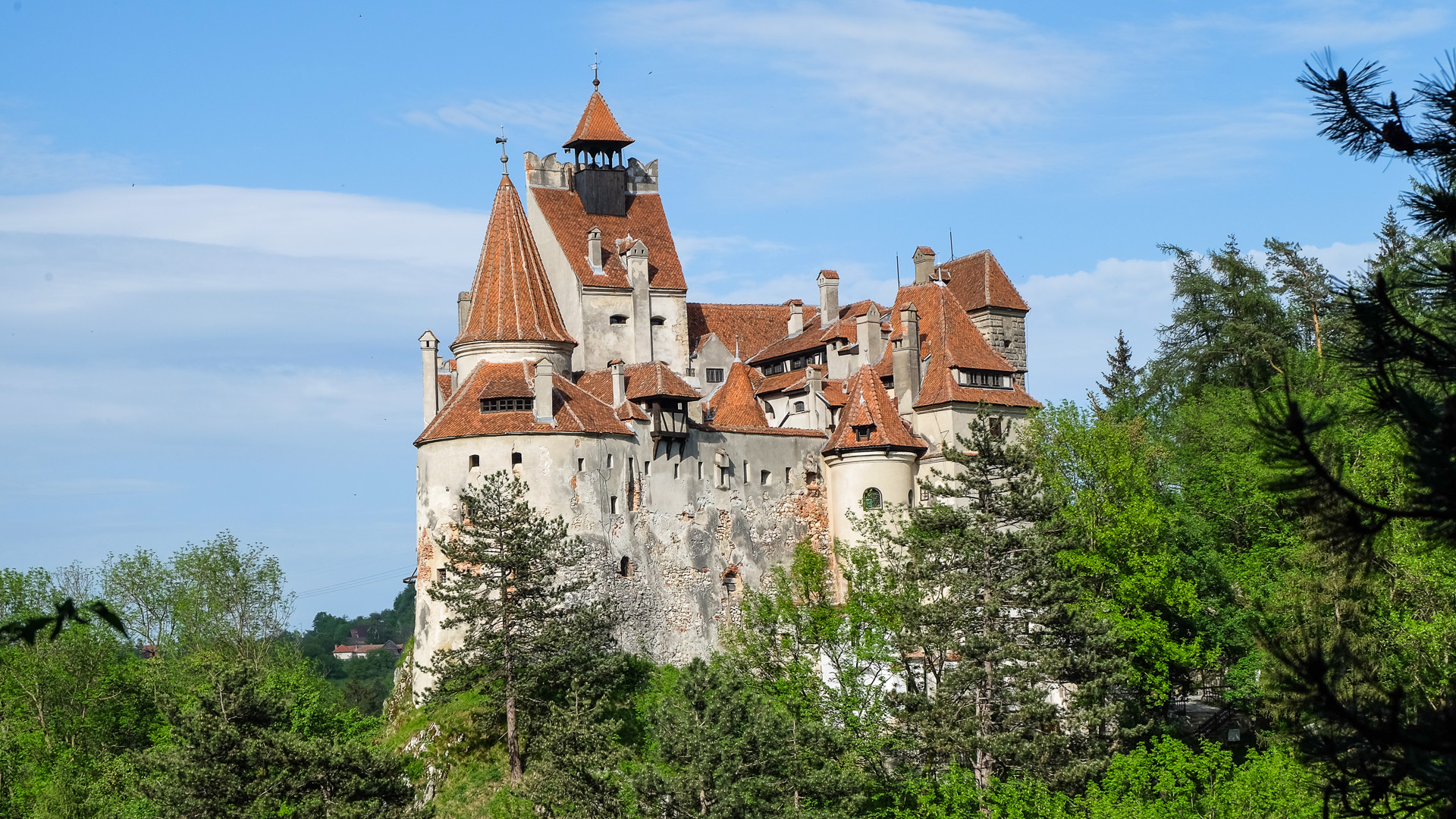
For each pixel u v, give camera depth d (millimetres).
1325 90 17828
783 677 73938
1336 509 16938
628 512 85000
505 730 73938
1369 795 17359
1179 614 72062
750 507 90188
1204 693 77938
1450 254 17469
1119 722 67875
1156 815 54438
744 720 60625
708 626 87125
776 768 58906
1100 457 75688
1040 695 65062
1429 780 16625
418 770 74375
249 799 64125
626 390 88250
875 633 73125
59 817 76688
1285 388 17422
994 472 73125
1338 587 43438
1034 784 59125
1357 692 17766
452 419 83500
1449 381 16734
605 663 74812
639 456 86125
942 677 69375
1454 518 16188
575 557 77312
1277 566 72375
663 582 86000
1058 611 66312
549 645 73250
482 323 87188
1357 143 17766
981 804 61281
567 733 65000
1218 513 79562
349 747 64438
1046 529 68750
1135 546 72562
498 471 78688
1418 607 51594
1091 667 65312
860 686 71875
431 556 82750
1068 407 78688
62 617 24953
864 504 87188
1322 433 17531
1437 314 17250
